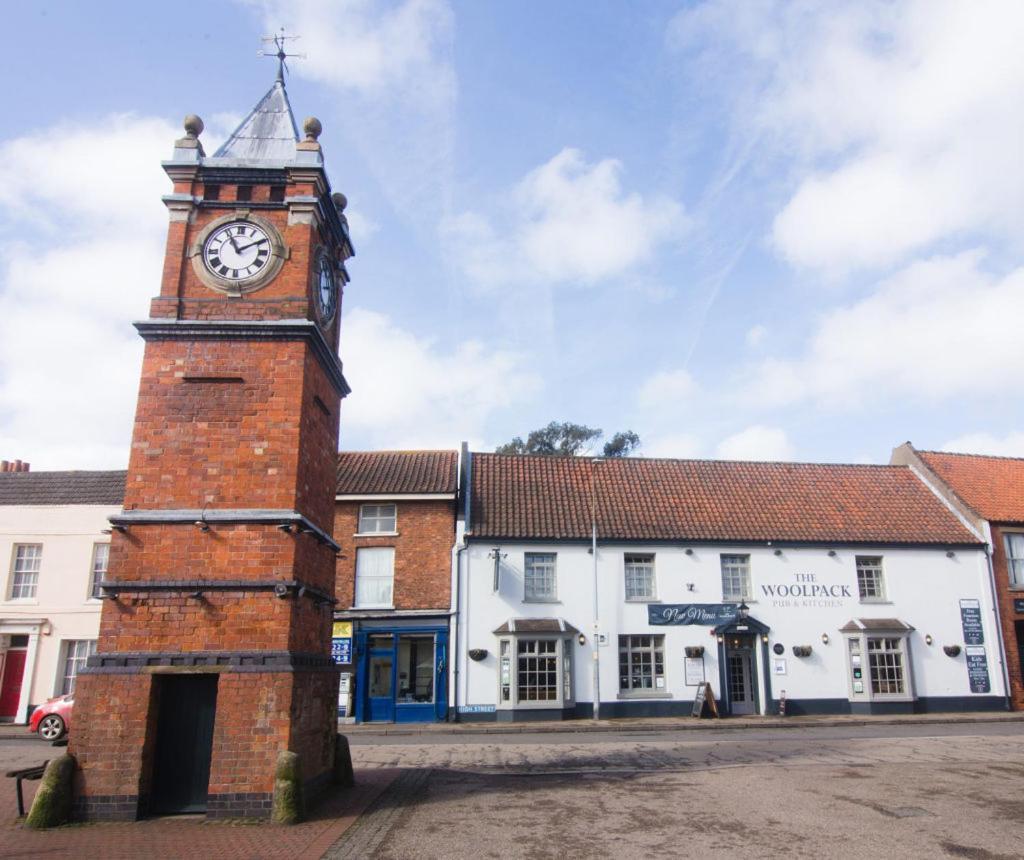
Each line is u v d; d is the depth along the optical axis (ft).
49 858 26.91
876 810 35.29
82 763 32.94
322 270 42.70
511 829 32.04
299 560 36.11
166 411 36.96
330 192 42.57
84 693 33.50
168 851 27.89
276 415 36.94
